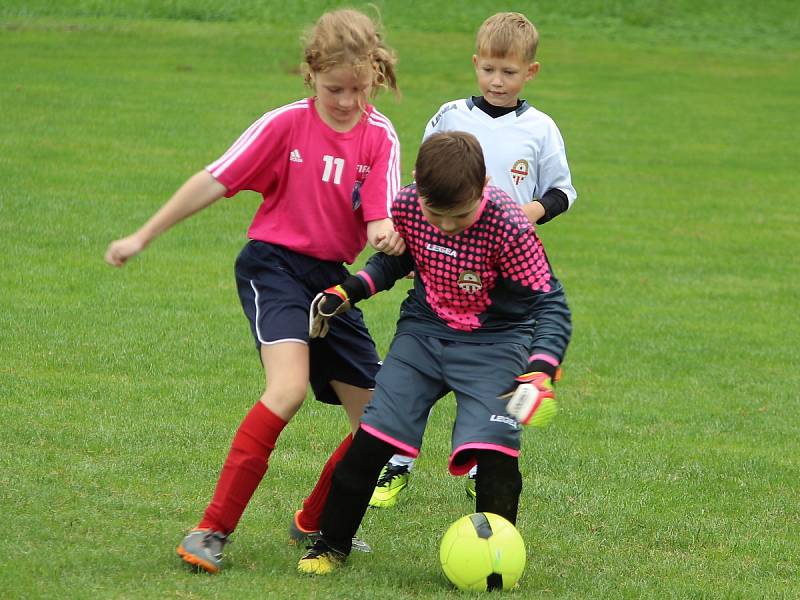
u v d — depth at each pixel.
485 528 14.71
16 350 25.53
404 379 15.16
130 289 32.00
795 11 130.38
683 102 82.69
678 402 25.84
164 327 28.44
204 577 14.39
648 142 67.62
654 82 91.06
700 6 130.38
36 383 23.16
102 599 13.41
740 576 16.12
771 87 92.06
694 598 15.05
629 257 42.00
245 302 15.80
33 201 41.94
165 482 18.25
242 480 14.79
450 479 20.00
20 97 63.69
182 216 15.20
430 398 15.32
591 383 27.09
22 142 52.59
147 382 24.06
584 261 40.97
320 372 16.33
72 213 40.66
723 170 60.97
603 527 17.83
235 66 81.75
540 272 14.96
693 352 30.34
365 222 15.69
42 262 34.16
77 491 17.41
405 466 18.59
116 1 105.19
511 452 15.01
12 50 81.12
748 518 18.73
